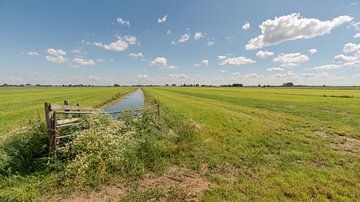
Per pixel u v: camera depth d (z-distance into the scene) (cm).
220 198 544
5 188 561
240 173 709
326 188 598
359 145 1060
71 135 764
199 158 831
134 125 1036
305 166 768
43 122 827
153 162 768
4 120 1703
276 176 677
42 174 636
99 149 714
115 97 4678
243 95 6069
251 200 534
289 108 2803
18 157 670
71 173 628
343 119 1831
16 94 5841
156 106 1552
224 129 1388
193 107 2856
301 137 1187
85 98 4272
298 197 552
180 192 572
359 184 635
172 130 1177
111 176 647
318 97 4959
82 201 527
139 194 556
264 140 1105
